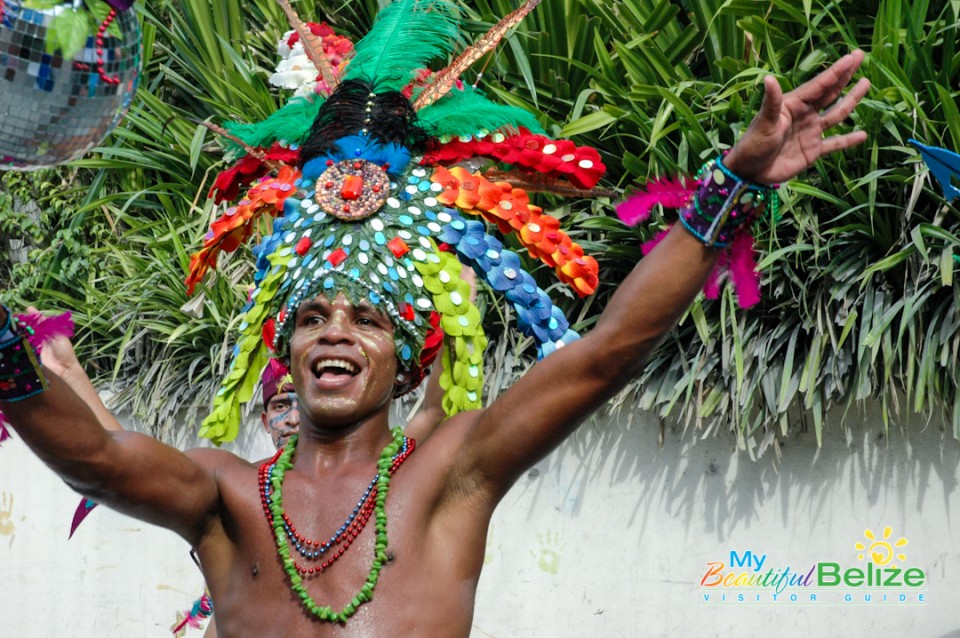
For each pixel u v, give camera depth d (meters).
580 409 3.12
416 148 3.96
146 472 3.24
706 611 7.29
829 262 7.29
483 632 7.65
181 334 8.59
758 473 7.27
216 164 8.76
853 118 7.27
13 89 2.74
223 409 3.93
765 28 7.50
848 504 7.14
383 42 4.15
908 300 6.86
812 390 6.89
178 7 10.02
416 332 3.56
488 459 3.28
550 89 8.23
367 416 3.49
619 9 8.24
